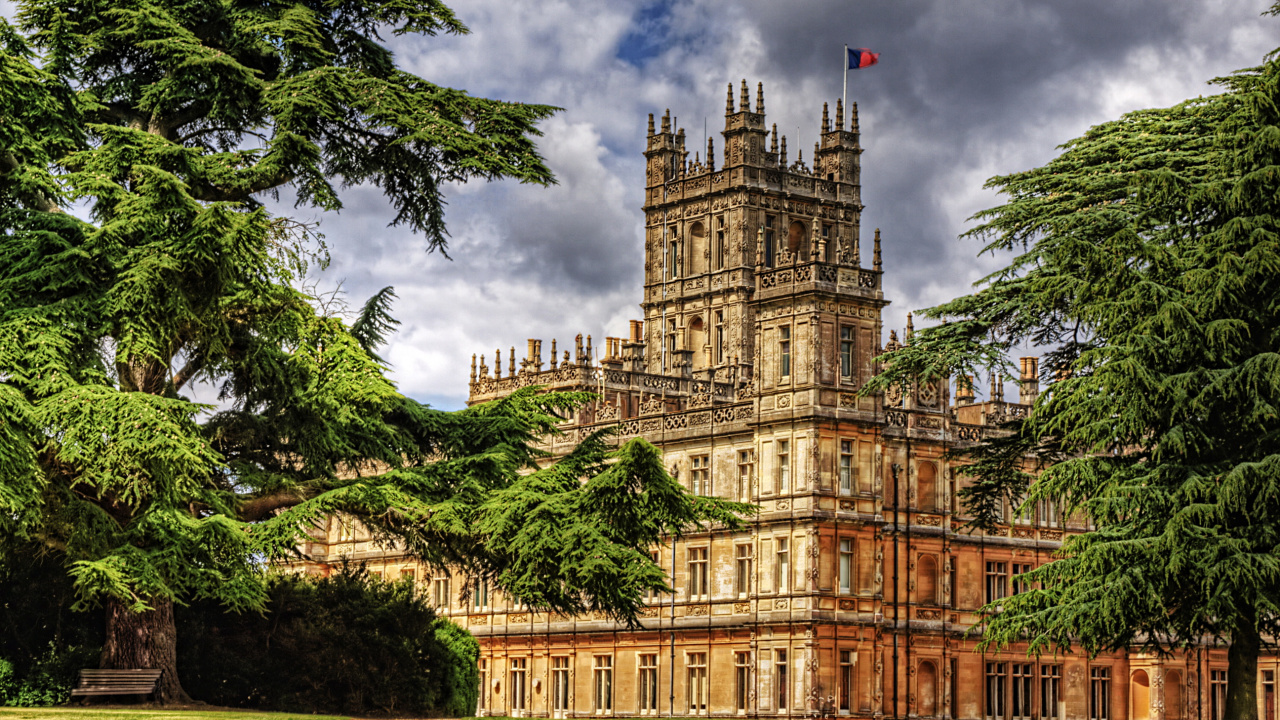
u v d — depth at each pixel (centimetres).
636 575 4003
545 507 4122
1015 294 5584
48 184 4131
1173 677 8369
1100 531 4684
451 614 8894
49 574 4891
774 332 7519
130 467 3866
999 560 8012
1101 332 4856
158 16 4366
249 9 4550
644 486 4175
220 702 5059
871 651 7319
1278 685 8394
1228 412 4556
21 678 4809
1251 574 4212
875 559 7400
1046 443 5747
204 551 4031
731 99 11719
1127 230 4678
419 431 4834
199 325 4241
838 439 7344
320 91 4322
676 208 12012
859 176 12200
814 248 7356
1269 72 4575
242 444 4644
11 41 4172
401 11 4628
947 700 7606
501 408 4838
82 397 3775
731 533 7581
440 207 4734
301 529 4097
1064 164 5666
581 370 9469
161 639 4650
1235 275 4419
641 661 7931
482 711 8625
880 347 7512
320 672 5181
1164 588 4428
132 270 3966
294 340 4481
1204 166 5128
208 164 4366
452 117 4591
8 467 3653
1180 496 4428
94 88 4575
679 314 11850
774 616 7294
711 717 7538
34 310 3969
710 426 7806
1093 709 8225
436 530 4338
